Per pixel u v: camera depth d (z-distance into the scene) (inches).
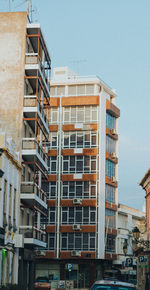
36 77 1752.0
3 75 1764.3
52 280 2581.2
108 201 2662.4
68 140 2659.9
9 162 1408.7
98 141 2630.4
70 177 2610.7
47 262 2605.8
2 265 1368.1
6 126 1718.8
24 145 1704.0
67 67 2955.2
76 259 2566.4
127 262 2081.7
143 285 2079.2
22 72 1758.1
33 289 1996.8
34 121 1760.6
